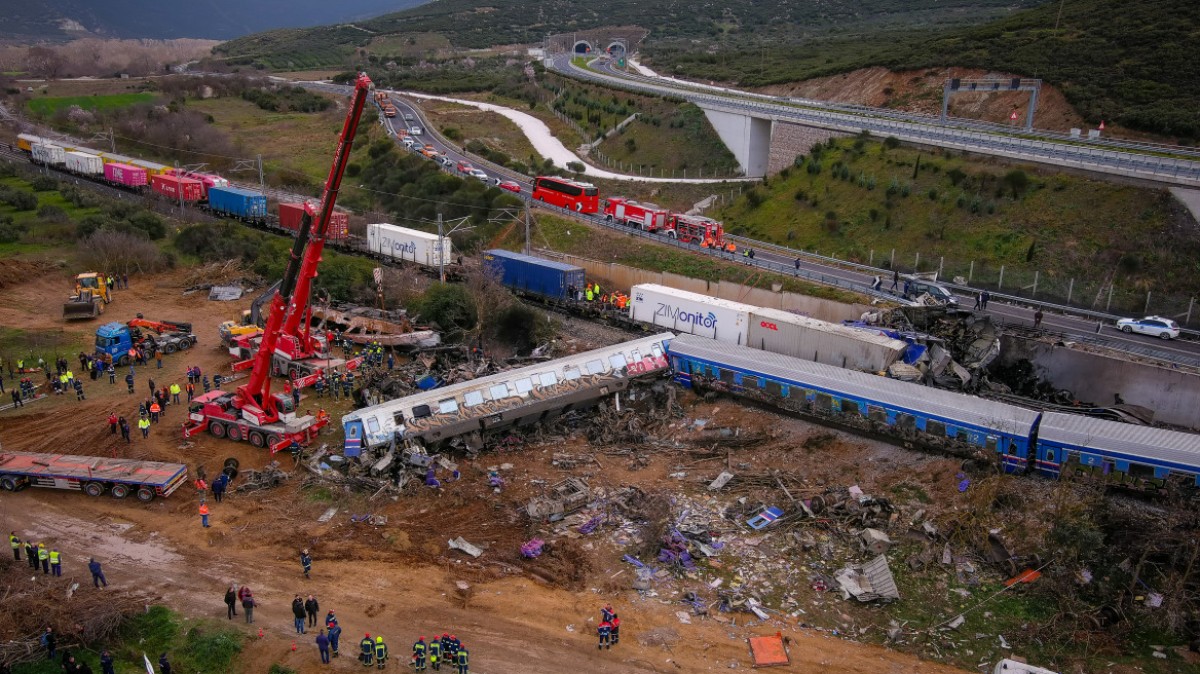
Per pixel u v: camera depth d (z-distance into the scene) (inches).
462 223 3681.1
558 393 2021.4
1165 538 1425.9
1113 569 1405.0
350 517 1631.4
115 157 4655.5
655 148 5187.0
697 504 1696.6
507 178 4478.3
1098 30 4574.3
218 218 3880.4
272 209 3946.9
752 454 1908.2
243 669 1218.0
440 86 7160.4
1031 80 3831.2
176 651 1251.2
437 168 4372.5
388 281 2930.6
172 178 4040.4
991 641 1325.0
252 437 1895.9
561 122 5949.8
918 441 1824.6
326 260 3112.7
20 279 3038.9
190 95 6978.4
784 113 4493.1
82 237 3390.7
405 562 1493.6
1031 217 3053.6
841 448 1887.3
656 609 1380.4
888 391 1891.0
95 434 1937.7
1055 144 3449.8
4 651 1216.8
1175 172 2869.1
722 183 4539.9
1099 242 2829.7
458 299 2642.7
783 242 3597.4
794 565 1503.4
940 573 1483.8
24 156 5049.2
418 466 1764.3
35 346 2468.0
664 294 2578.7
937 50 5167.3
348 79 7859.3
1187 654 1288.1
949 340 2237.9
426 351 2400.3
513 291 2982.3
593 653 1273.4
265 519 1615.4
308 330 2288.4
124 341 2374.5
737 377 2110.0
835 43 7583.7
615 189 4633.4
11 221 3533.5
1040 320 2332.7
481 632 1315.2
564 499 1674.5
